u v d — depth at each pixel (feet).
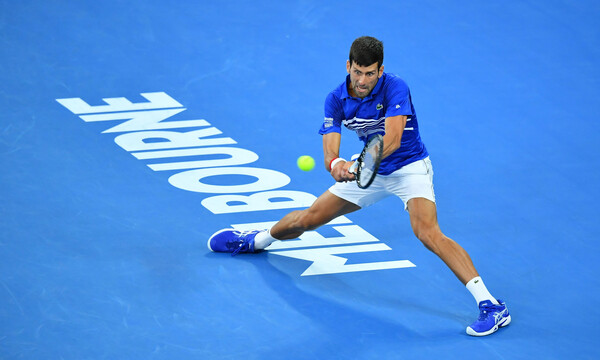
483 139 137.18
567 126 141.59
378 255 106.32
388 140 87.97
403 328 91.81
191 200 117.60
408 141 93.61
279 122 141.49
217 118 142.41
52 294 96.02
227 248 105.70
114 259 103.55
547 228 112.68
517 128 140.77
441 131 139.44
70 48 163.43
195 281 99.76
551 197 120.67
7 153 128.26
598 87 154.92
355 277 101.50
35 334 88.94
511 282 100.99
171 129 138.10
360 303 96.32
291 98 149.48
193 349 87.40
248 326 91.56
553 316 94.58
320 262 104.58
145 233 109.50
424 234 93.45
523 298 97.96
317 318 93.30
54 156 128.26
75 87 150.71
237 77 156.04
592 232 111.86
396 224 113.60
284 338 89.61
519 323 93.20
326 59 163.02
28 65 156.66
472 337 90.43
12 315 91.91
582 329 92.32
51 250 104.78
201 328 91.04
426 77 156.97
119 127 138.10
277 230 102.06
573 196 120.98
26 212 112.98
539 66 161.89
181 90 151.33
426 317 94.02
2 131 134.72
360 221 114.21
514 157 131.85
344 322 92.68
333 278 101.19
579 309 95.96
